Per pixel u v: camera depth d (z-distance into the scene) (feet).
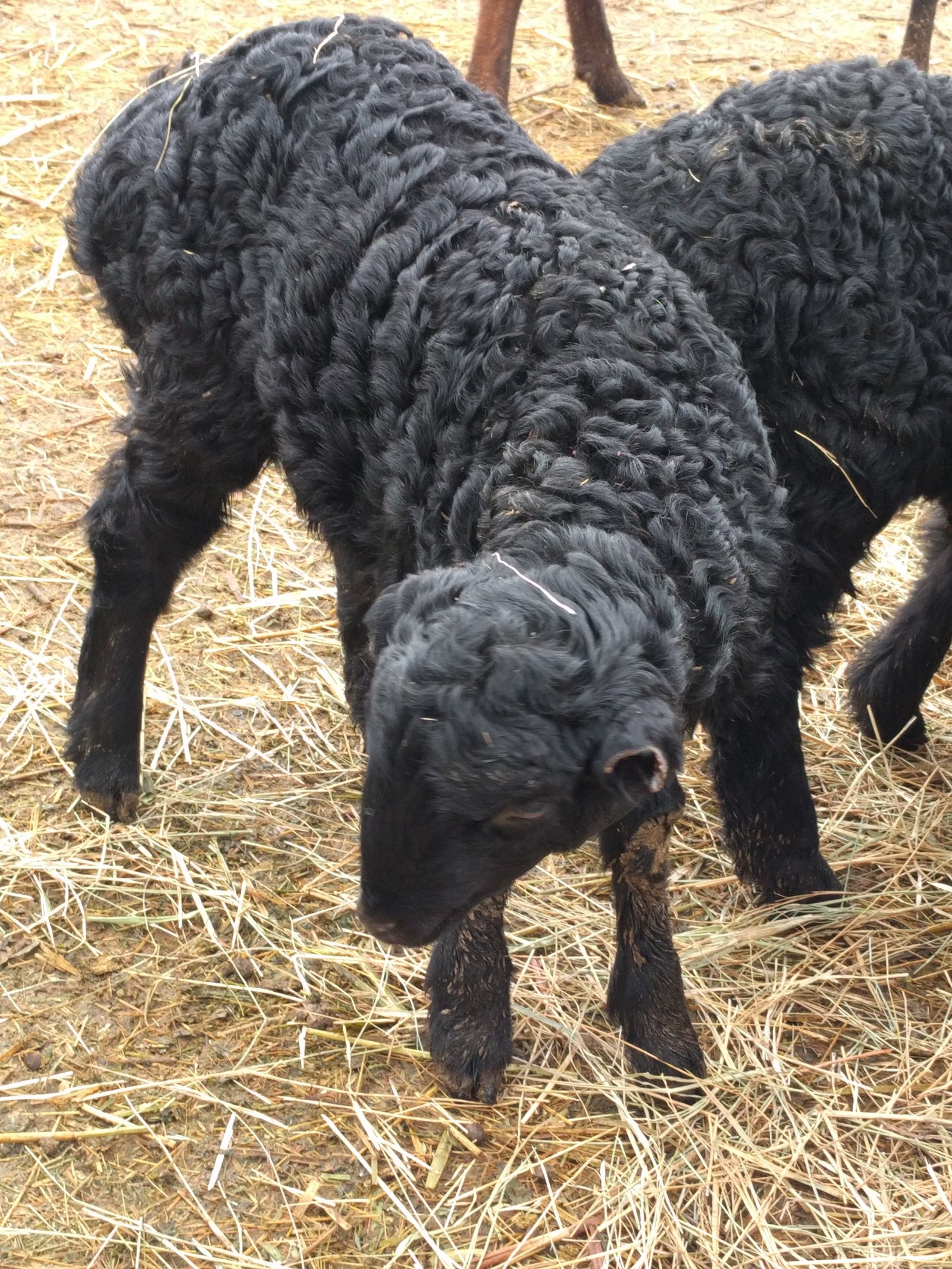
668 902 3.21
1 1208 2.97
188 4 7.84
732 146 3.43
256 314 3.27
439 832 2.48
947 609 3.97
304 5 7.93
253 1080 3.22
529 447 2.78
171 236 3.37
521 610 2.46
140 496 3.64
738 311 3.35
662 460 2.77
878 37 8.08
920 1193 3.07
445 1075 3.21
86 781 3.77
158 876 3.64
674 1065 3.24
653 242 3.41
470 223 3.06
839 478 3.44
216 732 4.09
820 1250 2.98
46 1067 3.21
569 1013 3.39
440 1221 2.99
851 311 3.34
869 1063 3.34
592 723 2.44
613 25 8.18
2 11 7.59
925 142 3.42
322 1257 2.92
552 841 2.57
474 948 3.17
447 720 2.39
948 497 3.76
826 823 3.96
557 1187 3.06
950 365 3.44
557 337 2.89
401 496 2.97
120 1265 2.90
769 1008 3.42
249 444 3.50
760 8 8.51
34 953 3.45
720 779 3.64
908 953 3.62
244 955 3.47
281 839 3.79
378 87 3.28
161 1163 3.06
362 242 3.13
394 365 3.01
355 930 3.56
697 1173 3.07
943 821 3.99
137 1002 3.36
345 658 3.43
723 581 2.77
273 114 3.28
